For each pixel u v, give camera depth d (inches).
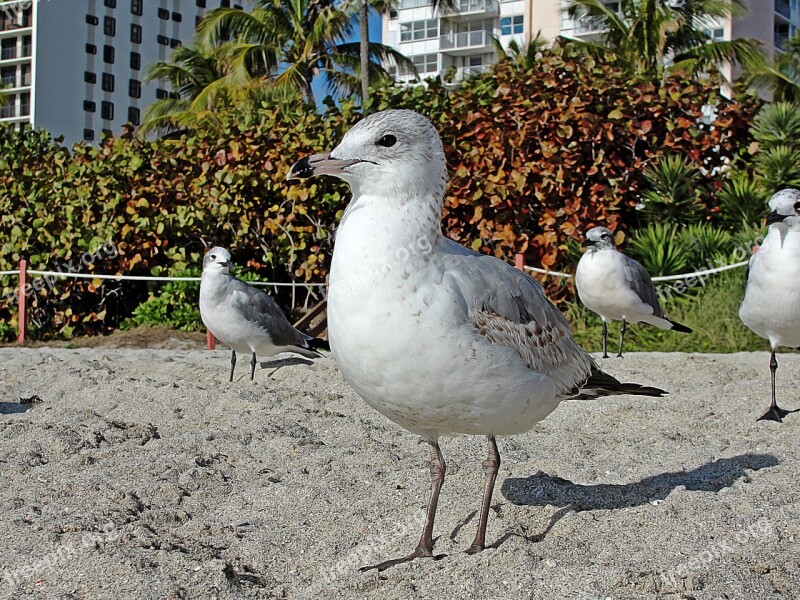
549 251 514.0
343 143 133.4
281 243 571.5
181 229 572.1
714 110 577.0
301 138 557.0
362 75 933.2
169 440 221.6
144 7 2395.4
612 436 228.7
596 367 165.3
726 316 459.5
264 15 1290.6
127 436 231.1
